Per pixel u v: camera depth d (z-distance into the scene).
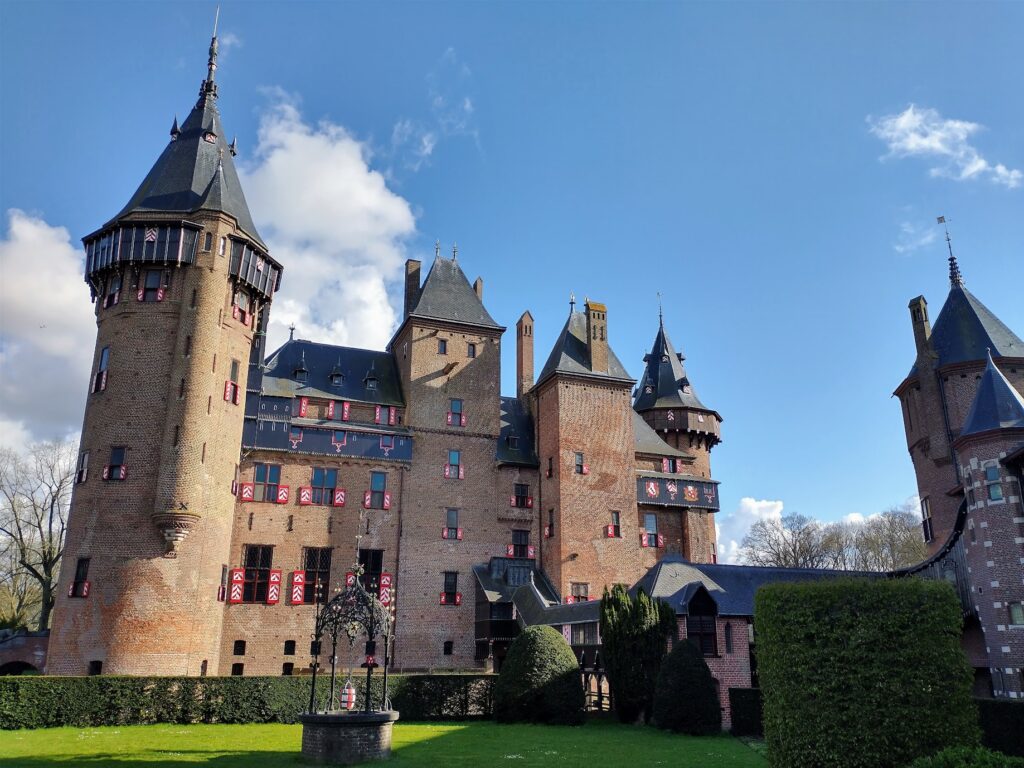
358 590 23.81
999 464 29.08
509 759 20.69
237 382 41.09
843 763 16.33
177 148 43.19
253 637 42.47
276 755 20.91
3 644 38.69
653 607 30.83
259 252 42.28
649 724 29.62
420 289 55.78
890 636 16.94
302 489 45.81
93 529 35.94
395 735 25.48
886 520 82.25
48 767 18.53
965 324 44.56
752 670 31.58
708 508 55.06
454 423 50.69
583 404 52.94
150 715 27.50
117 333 38.78
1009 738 20.61
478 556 49.12
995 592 28.48
